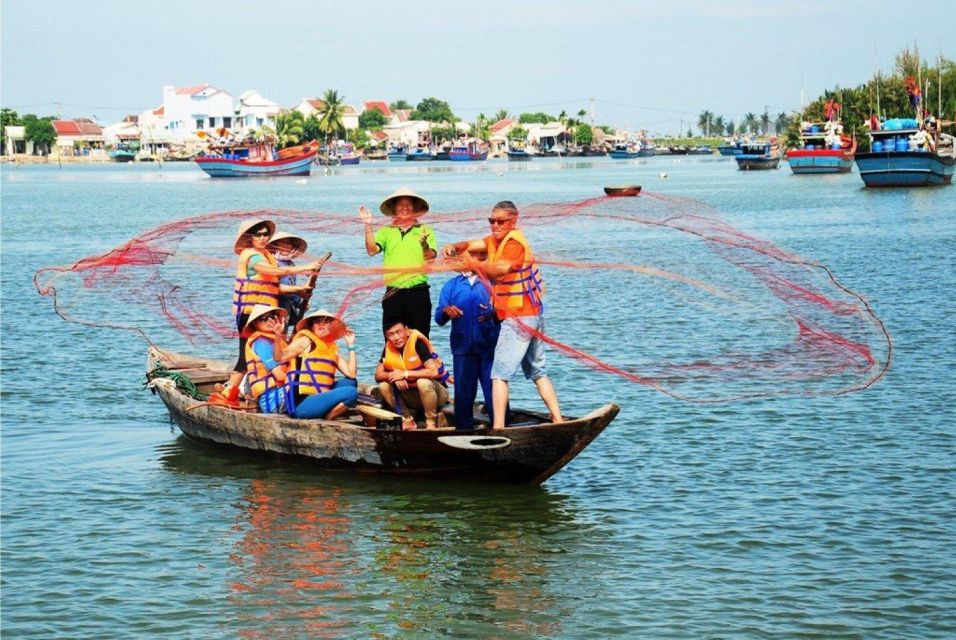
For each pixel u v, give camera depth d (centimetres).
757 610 1016
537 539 1200
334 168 17362
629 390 1831
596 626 995
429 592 1073
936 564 1105
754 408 1689
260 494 1357
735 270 3120
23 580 1099
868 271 3262
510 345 1298
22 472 1438
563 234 4516
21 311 2722
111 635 988
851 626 983
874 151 7819
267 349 1485
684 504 1295
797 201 6781
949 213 5519
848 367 1898
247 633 991
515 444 1316
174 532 1229
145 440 1589
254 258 1499
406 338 1386
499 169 15675
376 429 1359
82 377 1988
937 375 1855
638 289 2994
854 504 1276
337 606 1045
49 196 8962
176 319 2359
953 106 11406
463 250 1314
